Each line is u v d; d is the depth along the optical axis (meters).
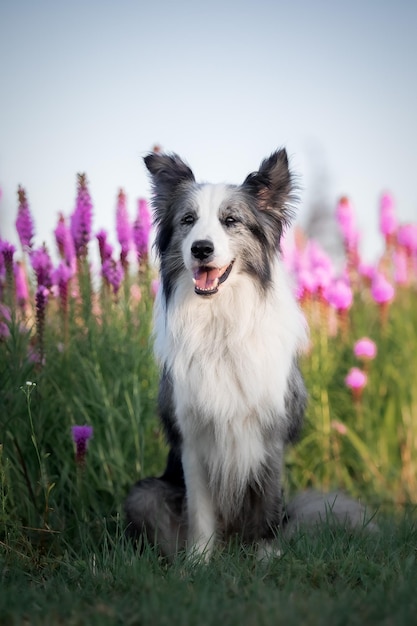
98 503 6.10
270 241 5.67
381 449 8.23
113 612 3.49
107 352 6.57
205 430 5.48
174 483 5.85
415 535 5.23
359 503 5.96
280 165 5.72
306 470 7.78
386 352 8.65
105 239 6.75
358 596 3.76
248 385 5.37
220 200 5.48
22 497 5.68
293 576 4.31
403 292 9.42
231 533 5.73
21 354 6.01
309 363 8.07
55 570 4.86
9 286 6.12
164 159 5.88
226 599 3.69
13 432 5.85
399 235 9.44
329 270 8.11
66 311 6.63
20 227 6.43
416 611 3.36
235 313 5.40
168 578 4.23
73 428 5.63
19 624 3.37
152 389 6.88
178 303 5.50
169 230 5.71
